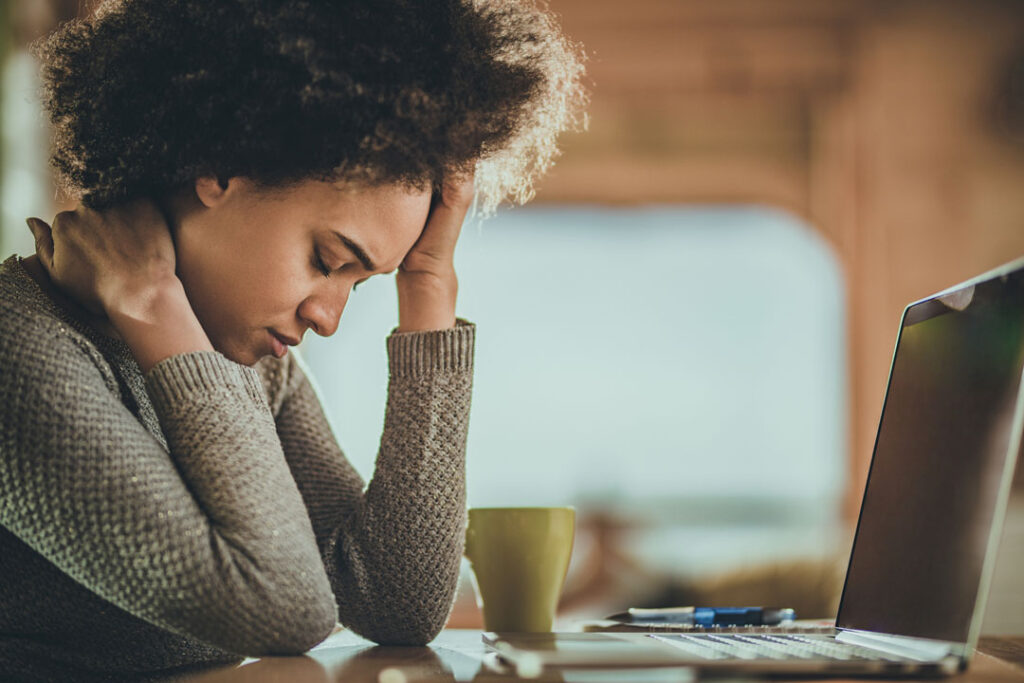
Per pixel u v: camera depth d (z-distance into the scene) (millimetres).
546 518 1083
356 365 6266
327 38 919
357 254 952
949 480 749
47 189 3670
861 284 6148
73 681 933
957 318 789
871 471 922
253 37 926
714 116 6242
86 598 926
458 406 1106
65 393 837
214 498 849
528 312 7000
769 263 6477
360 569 1074
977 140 6062
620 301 6895
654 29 6172
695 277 6719
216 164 926
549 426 7055
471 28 1024
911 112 6086
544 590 1091
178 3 965
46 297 969
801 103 6215
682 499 6762
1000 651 872
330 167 912
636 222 6527
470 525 1110
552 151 1192
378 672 710
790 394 6492
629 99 6234
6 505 826
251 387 942
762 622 1106
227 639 824
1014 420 670
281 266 947
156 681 913
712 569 2881
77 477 810
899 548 818
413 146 923
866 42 6117
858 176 6156
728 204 6320
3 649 922
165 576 803
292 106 908
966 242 6051
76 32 1046
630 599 3096
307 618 848
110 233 952
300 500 902
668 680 614
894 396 906
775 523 6508
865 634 845
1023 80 5996
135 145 948
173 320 919
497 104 1035
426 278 1131
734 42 6156
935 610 725
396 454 1091
